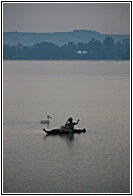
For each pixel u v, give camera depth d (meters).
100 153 85.88
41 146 91.06
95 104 155.50
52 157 83.38
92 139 97.56
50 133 102.25
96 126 112.12
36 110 139.88
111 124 114.81
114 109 142.25
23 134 102.44
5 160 81.00
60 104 155.88
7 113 132.88
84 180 71.44
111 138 98.06
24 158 82.31
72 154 85.12
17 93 197.00
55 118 124.69
